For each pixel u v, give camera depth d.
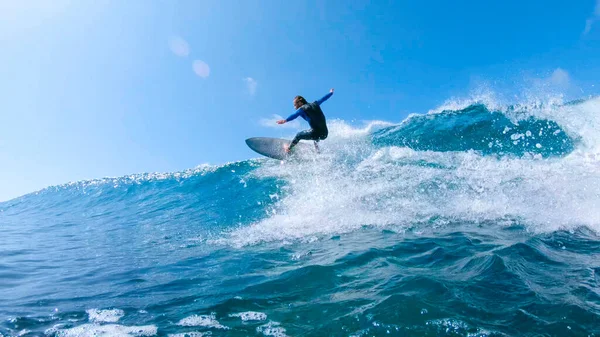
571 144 10.09
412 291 2.93
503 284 2.94
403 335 2.29
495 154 10.63
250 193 10.13
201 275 4.10
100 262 5.25
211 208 9.62
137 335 2.60
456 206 6.35
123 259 5.34
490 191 6.95
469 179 7.93
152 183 15.21
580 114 11.22
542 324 2.27
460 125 13.55
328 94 9.41
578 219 4.99
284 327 2.57
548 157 9.57
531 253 3.70
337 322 2.55
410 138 13.55
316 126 9.29
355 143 13.14
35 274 4.71
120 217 10.72
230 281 3.76
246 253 5.01
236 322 2.72
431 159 10.30
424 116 15.75
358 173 9.52
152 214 10.42
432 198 7.01
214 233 6.81
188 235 6.94
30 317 3.02
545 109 12.42
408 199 7.12
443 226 5.35
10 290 3.94
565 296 2.63
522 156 10.11
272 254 4.79
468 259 3.67
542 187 6.73
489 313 2.47
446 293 2.84
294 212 7.44
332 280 3.46
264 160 13.91
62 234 8.64
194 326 2.70
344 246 4.77
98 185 17.12
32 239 8.05
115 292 3.69
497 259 3.51
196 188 12.87
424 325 2.38
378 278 3.38
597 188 6.25
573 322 2.26
